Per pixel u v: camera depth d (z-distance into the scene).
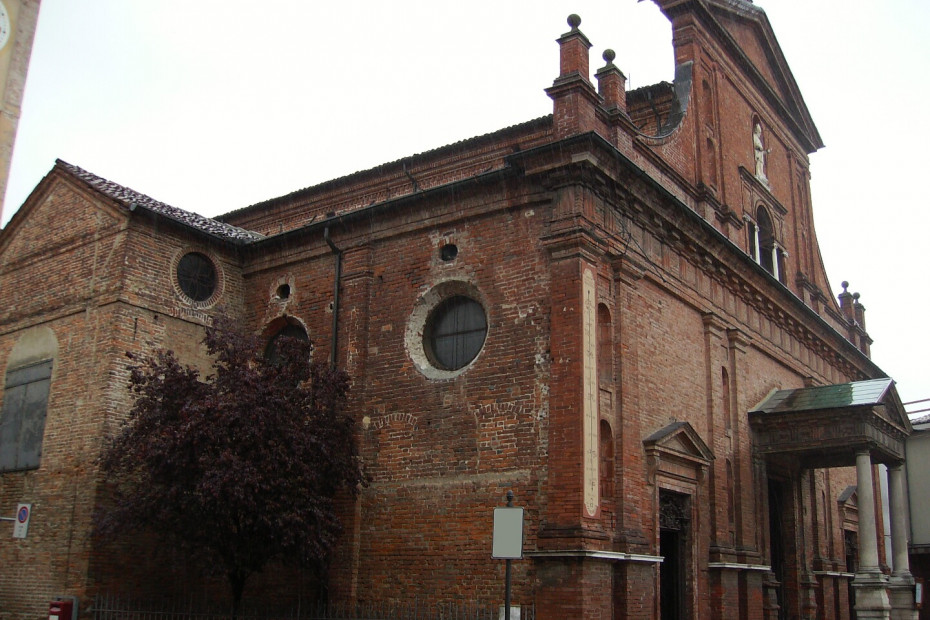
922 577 39.81
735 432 23.61
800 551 26.17
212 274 24.77
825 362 31.45
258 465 18.41
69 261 24.00
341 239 23.28
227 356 20.06
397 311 21.72
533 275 19.42
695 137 24.92
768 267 28.91
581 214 18.81
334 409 20.36
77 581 20.50
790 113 32.22
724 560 21.48
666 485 19.98
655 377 20.42
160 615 19.92
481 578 18.47
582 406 17.78
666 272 21.62
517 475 18.50
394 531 20.11
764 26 30.66
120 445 19.56
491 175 20.20
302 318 23.64
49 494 22.16
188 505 18.34
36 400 23.55
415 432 20.45
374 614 19.05
